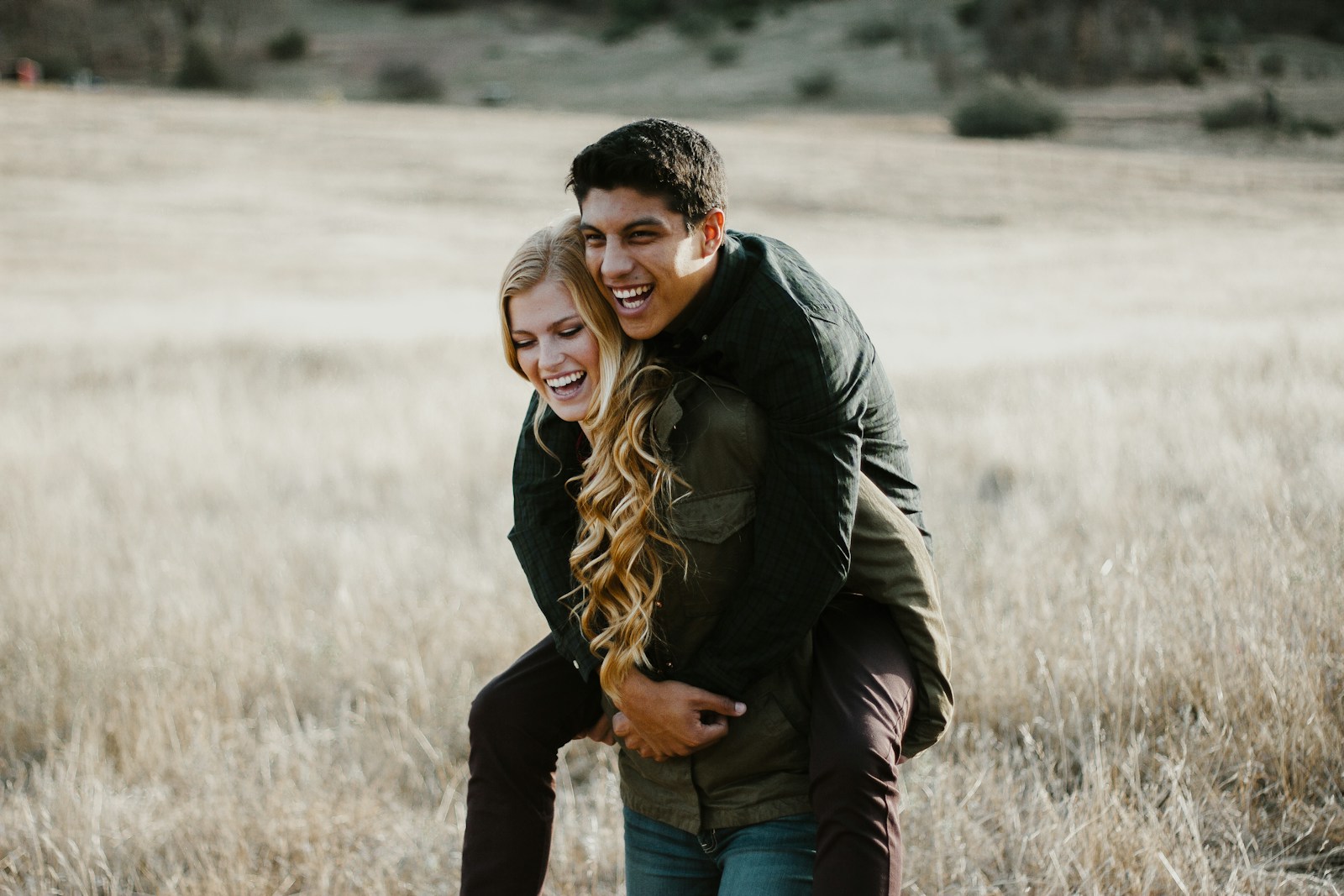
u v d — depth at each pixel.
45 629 4.39
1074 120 75.50
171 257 28.78
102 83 98.25
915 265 26.66
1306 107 75.69
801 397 1.92
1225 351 9.41
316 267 27.70
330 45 117.62
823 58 103.44
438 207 39.78
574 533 2.25
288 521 6.24
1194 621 3.42
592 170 1.95
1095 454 6.35
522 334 2.13
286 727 3.86
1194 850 2.61
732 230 2.17
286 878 2.90
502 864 2.19
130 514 6.37
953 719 3.41
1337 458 5.43
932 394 8.92
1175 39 91.88
